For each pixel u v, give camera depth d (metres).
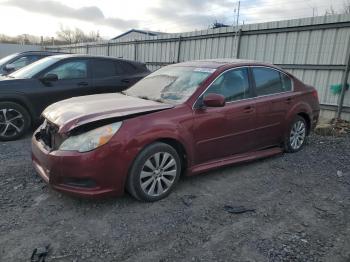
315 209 3.67
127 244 2.91
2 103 5.87
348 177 4.65
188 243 2.95
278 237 3.09
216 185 4.23
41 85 6.25
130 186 3.54
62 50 23.39
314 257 2.80
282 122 5.20
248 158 4.75
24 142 5.94
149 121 3.59
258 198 3.89
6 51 25.53
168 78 4.69
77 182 3.35
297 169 4.89
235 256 2.79
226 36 10.57
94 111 3.61
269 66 5.12
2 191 3.85
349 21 7.59
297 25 8.62
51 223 3.21
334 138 6.80
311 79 8.62
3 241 2.89
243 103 4.54
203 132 4.07
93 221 3.26
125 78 7.39
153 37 13.92
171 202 3.72
